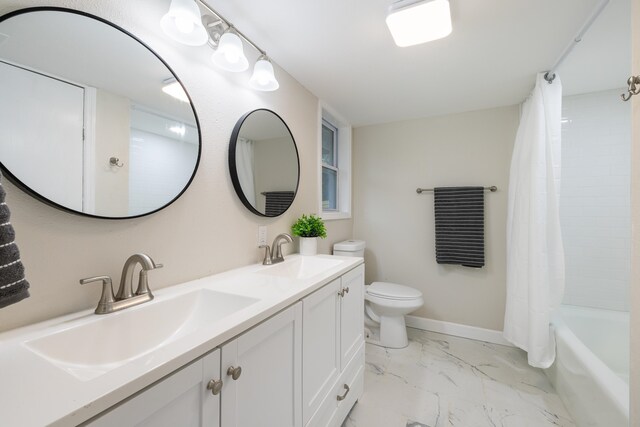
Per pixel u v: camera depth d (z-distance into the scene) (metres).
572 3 1.23
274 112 1.72
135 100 0.98
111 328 0.80
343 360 1.43
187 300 1.02
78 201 0.82
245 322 0.75
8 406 0.43
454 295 2.60
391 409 1.59
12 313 0.71
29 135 0.73
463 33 1.45
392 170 2.87
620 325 2.00
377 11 1.29
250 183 1.50
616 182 2.19
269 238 1.68
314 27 1.41
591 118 2.26
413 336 2.54
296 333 1.01
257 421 0.82
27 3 0.75
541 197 1.83
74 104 0.82
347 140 2.90
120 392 0.48
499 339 2.41
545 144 1.86
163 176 1.06
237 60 1.26
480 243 2.41
